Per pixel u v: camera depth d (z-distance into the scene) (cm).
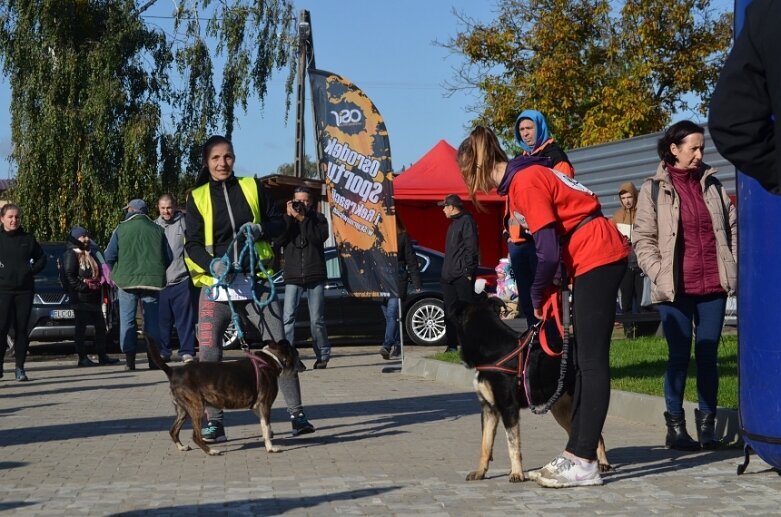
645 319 1438
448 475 604
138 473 627
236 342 1678
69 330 1636
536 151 747
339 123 1320
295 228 1329
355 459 671
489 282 1647
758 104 355
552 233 543
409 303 1725
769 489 539
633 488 550
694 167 675
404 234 1459
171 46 3125
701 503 509
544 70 3164
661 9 3158
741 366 545
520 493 544
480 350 577
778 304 516
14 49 2855
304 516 497
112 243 1423
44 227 2875
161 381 1253
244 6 3209
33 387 1217
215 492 561
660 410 790
